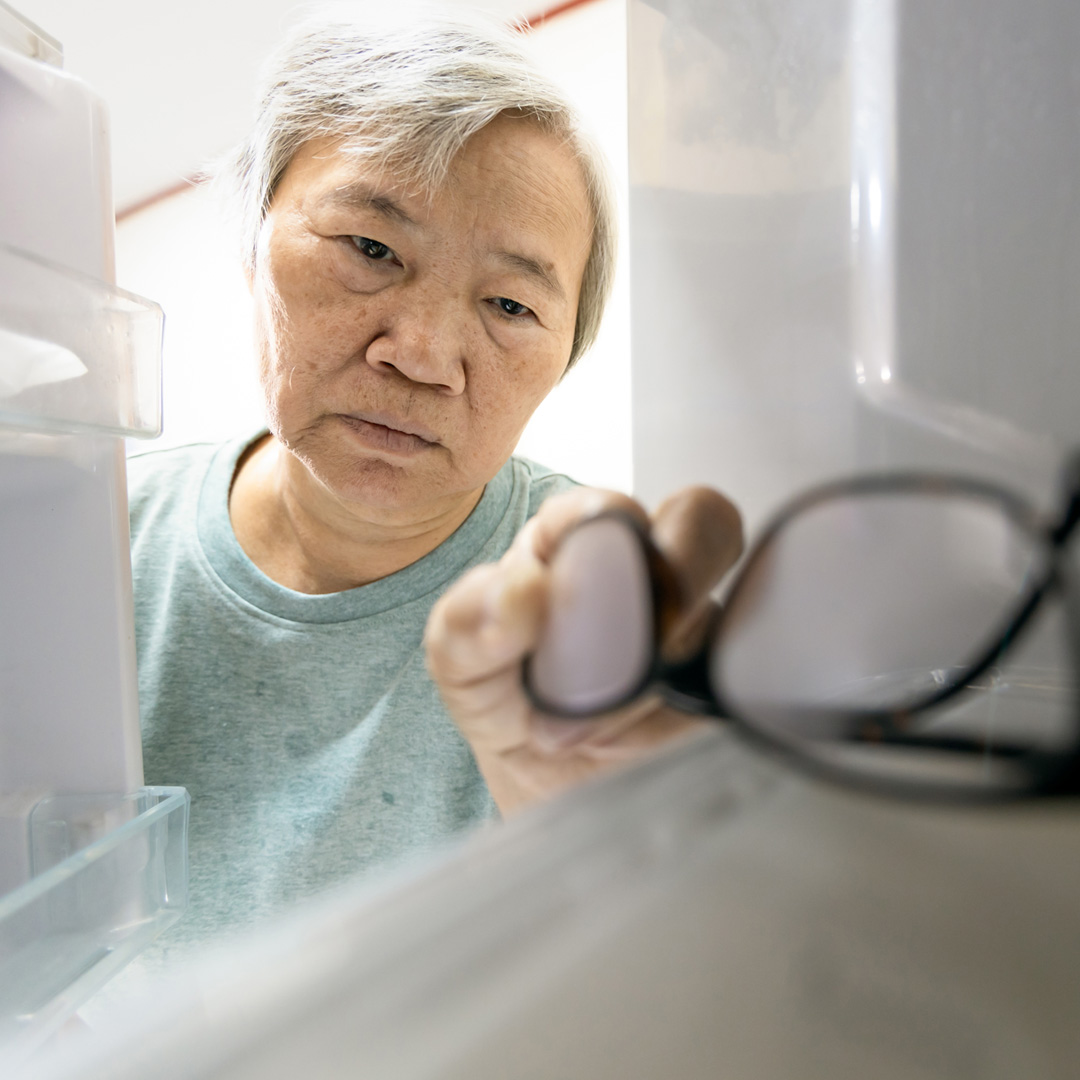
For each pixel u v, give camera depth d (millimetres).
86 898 296
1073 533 159
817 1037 88
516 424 510
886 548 169
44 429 311
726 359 228
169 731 531
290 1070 80
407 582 554
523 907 94
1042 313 180
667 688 154
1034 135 186
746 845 105
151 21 855
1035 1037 90
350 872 493
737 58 227
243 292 1262
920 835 106
